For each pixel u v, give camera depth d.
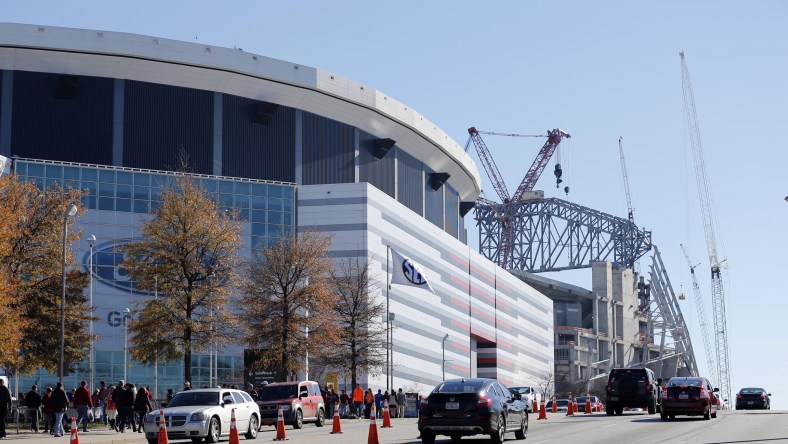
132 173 113.81
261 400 51.53
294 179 131.88
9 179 58.66
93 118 122.69
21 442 39.25
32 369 62.00
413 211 146.12
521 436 35.97
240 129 129.62
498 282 180.12
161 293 65.19
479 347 176.38
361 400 68.31
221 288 63.75
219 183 119.69
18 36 118.38
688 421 48.81
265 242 115.31
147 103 125.31
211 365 109.00
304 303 73.19
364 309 84.00
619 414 59.69
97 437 43.12
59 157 120.94
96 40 120.94
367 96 137.38
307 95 132.50
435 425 32.78
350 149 138.38
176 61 123.88
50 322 59.78
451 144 159.00
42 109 121.00
